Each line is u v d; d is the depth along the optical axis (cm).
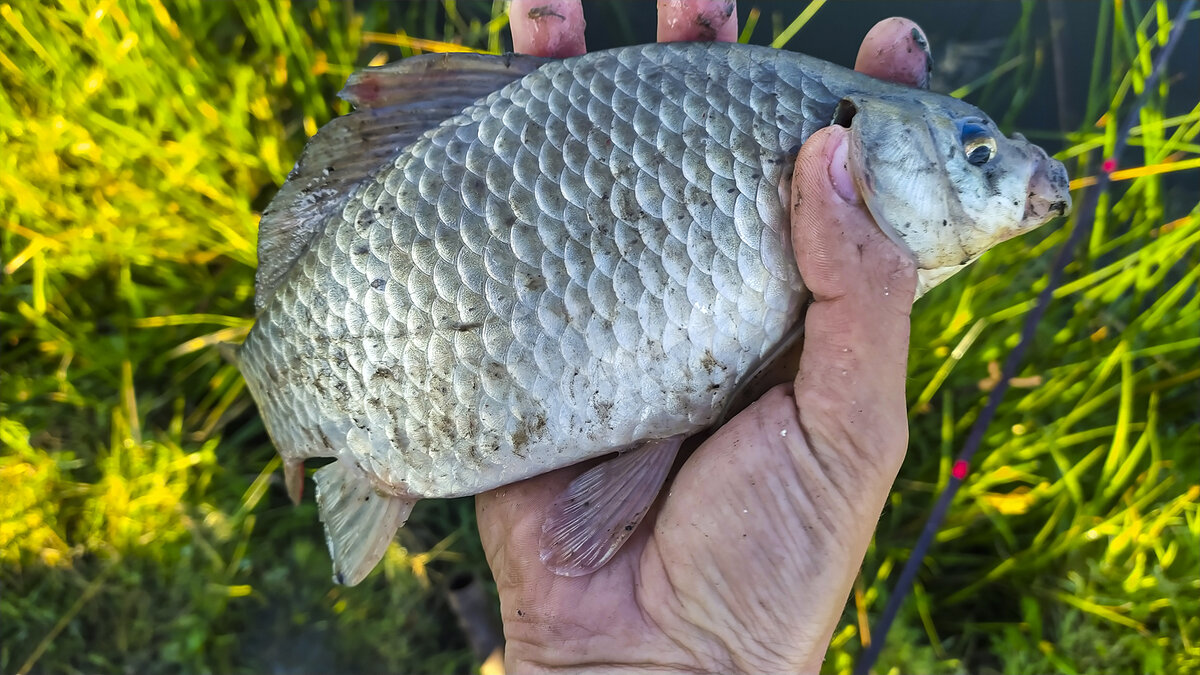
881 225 18
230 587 28
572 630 20
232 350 21
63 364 29
